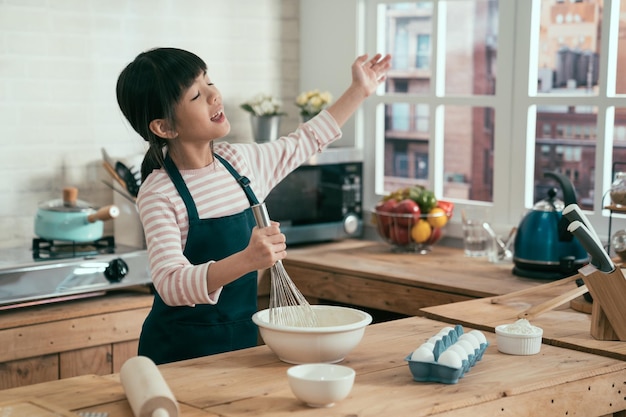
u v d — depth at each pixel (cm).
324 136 251
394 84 546
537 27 351
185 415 162
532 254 306
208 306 229
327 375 172
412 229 359
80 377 188
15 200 348
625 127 503
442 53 381
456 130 587
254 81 414
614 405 197
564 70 527
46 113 353
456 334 199
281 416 161
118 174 351
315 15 421
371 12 404
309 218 384
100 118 368
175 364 195
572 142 534
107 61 368
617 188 287
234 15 404
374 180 412
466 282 304
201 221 223
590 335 219
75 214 327
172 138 222
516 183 360
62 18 354
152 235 214
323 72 420
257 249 190
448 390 176
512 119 359
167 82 215
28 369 299
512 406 178
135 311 320
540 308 230
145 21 377
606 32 327
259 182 243
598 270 214
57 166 358
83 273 315
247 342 236
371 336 220
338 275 339
